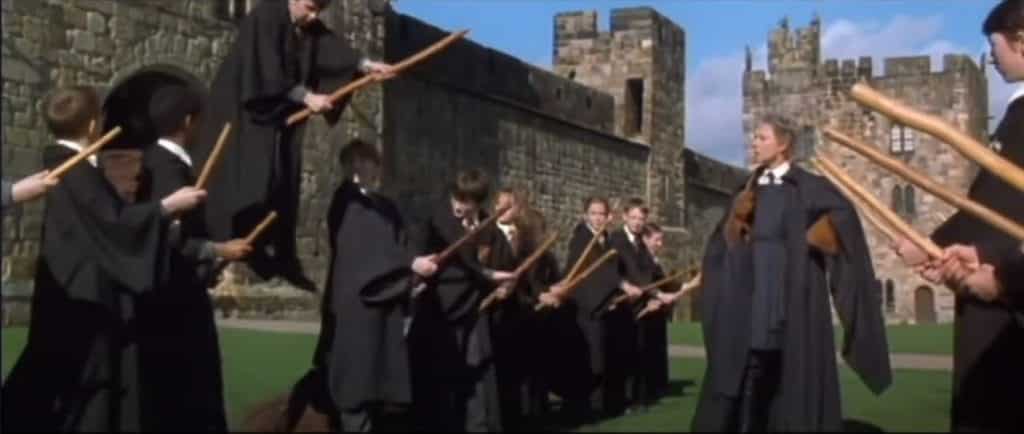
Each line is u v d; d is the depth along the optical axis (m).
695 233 40.44
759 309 6.76
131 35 16.81
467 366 7.81
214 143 6.77
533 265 8.68
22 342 8.76
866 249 6.89
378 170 7.37
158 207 6.09
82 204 6.07
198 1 17.75
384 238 6.96
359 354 6.77
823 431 6.70
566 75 38.06
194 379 6.49
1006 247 6.77
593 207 9.99
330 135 16.33
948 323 32.50
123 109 7.14
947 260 6.54
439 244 7.86
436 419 7.69
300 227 12.66
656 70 37.53
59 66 15.59
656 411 9.66
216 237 6.68
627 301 10.05
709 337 6.98
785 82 44.00
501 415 8.53
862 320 6.79
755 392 6.91
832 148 36.72
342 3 19.00
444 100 27.77
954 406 7.27
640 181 37.28
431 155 27.12
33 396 6.20
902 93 42.69
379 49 20.36
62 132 6.58
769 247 6.84
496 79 30.22
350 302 6.84
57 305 6.20
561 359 9.56
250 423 7.09
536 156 32.16
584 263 9.65
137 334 6.37
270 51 6.76
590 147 34.81
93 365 6.12
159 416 6.36
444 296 7.75
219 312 12.97
